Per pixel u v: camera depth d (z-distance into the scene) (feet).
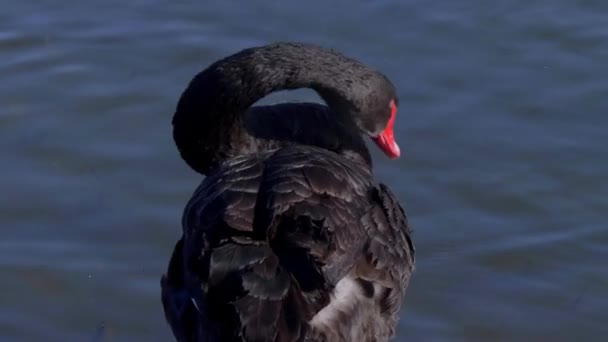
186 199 42.70
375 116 36.78
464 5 53.11
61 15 53.57
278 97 47.67
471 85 47.96
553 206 42.11
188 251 30.27
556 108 46.68
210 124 35.65
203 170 36.55
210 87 35.53
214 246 29.14
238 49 50.65
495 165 43.88
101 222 41.63
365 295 30.35
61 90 48.44
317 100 47.60
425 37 50.98
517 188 42.80
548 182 43.09
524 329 37.83
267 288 27.66
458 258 40.24
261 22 52.37
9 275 39.40
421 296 38.99
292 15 52.75
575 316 38.19
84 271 39.65
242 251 28.45
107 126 46.37
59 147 45.11
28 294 38.86
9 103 47.65
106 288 39.14
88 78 49.14
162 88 48.49
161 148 45.16
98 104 47.55
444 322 38.11
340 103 36.58
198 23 52.60
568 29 51.26
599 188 42.70
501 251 40.42
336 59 36.22
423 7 52.95
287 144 35.94
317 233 29.19
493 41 50.70
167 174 43.86
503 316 38.27
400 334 37.65
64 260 40.04
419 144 44.96
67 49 51.11
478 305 38.65
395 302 32.01
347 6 53.26
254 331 27.09
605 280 39.29
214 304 27.99
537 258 40.16
